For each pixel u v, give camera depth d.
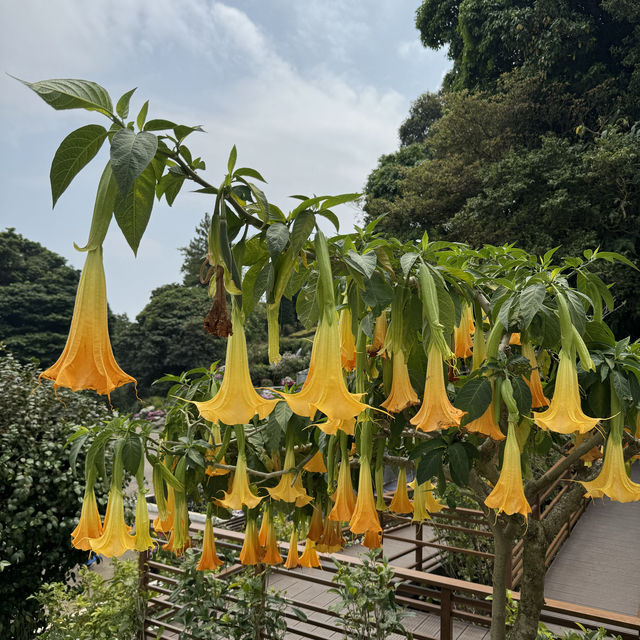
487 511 1.95
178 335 27.98
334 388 0.97
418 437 1.93
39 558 4.49
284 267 1.05
